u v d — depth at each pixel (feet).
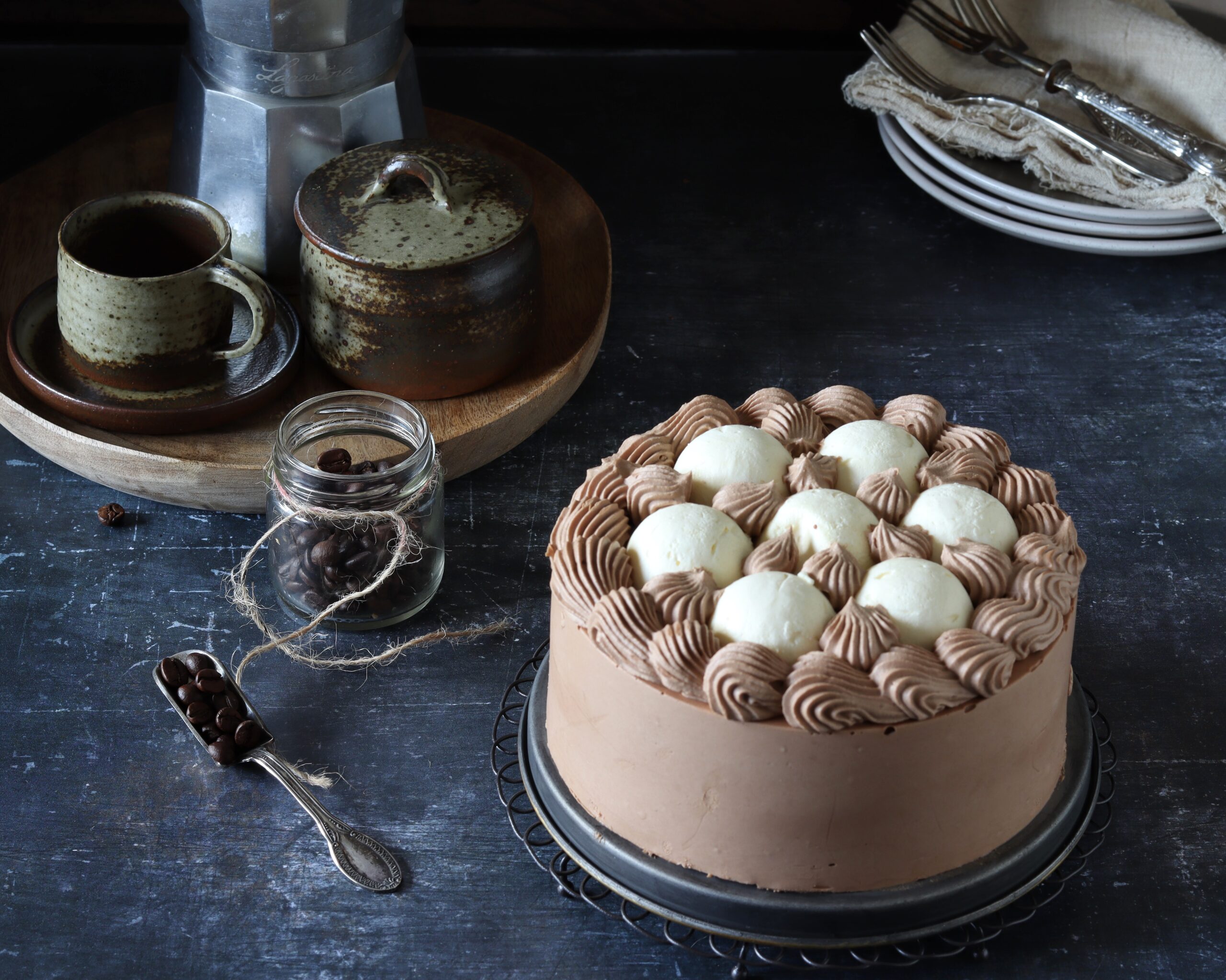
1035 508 3.55
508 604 3.92
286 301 4.21
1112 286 4.47
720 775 3.40
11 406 3.93
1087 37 4.55
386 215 3.99
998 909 3.49
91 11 4.83
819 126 4.82
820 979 3.52
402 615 3.88
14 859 3.61
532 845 3.62
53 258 4.32
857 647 3.36
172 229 4.07
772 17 4.94
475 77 4.87
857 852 3.43
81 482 4.07
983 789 3.43
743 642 3.36
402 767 3.72
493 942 3.55
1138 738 3.76
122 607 3.89
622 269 4.45
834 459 3.57
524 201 4.04
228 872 3.60
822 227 4.58
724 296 4.41
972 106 4.47
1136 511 4.06
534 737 3.66
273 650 3.85
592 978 3.52
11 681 3.79
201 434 4.01
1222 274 4.51
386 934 3.55
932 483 3.55
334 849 3.61
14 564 3.94
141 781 3.69
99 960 3.52
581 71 4.91
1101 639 3.88
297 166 4.19
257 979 3.51
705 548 3.46
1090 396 4.25
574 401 4.21
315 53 4.10
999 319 4.39
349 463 3.88
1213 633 3.89
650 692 3.39
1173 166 4.34
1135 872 3.61
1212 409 4.24
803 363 4.28
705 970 3.53
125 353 3.97
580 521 3.51
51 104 4.72
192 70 4.19
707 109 4.84
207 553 3.98
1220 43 4.71
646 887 3.50
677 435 3.64
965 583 3.45
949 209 4.63
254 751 3.70
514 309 4.02
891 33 4.65
